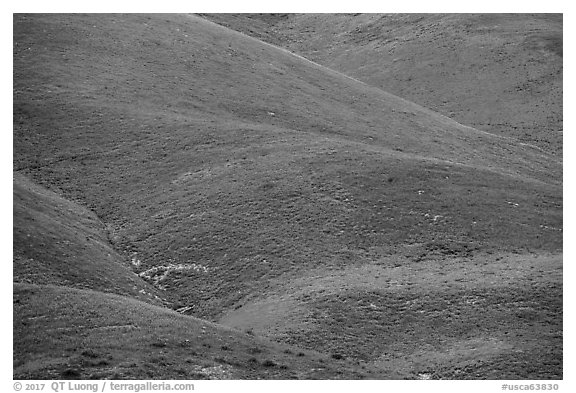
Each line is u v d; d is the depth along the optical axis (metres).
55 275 91.81
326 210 111.19
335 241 104.44
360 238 105.50
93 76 155.50
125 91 152.00
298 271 97.75
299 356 71.19
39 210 109.44
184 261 103.31
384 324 82.62
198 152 131.75
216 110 150.00
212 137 136.62
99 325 69.75
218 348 69.12
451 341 79.06
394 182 119.81
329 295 87.94
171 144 135.00
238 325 85.19
